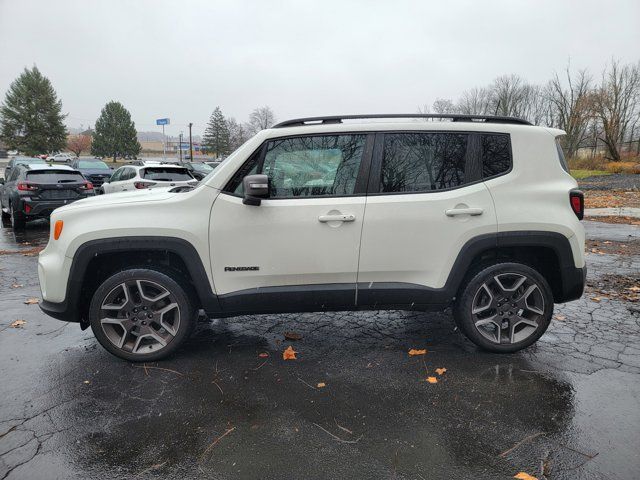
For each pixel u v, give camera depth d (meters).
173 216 3.23
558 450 2.34
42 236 9.88
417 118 3.54
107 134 79.94
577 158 39.06
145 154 113.88
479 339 3.47
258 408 2.77
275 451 2.36
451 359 3.45
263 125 76.81
